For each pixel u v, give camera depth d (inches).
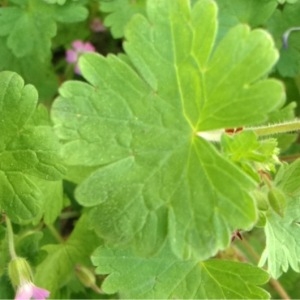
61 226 6.5
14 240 5.1
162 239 3.8
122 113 3.8
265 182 4.4
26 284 4.6
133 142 3.8
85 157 3.8
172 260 4.6
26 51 5.9
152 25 3.8
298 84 6.4
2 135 4.3
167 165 3.8
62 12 5.9
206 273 4.6
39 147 4.2
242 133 3.9
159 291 4.6
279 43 6.1
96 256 4.6
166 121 3.8
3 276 5.0
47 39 5.9
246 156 3.9
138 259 4.6
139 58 3.8
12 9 5.9
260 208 4.4
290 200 4.8
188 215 3.8
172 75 3.8
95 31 6.9
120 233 3.8
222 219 3.7
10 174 4.3
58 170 4.2
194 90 3.8
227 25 5.9
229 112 3.7
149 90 3.8
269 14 5.9
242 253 6.1
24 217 4.3
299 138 6.8
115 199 3.8
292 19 6.0
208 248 3.8
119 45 7.2
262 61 3.6
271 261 4.6
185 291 4.6
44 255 5.2
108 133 3.8
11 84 4.3
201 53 3.7
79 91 3.8
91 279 5.6
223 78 3.7
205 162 3.8
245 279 4.5
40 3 5.9
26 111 4.3
